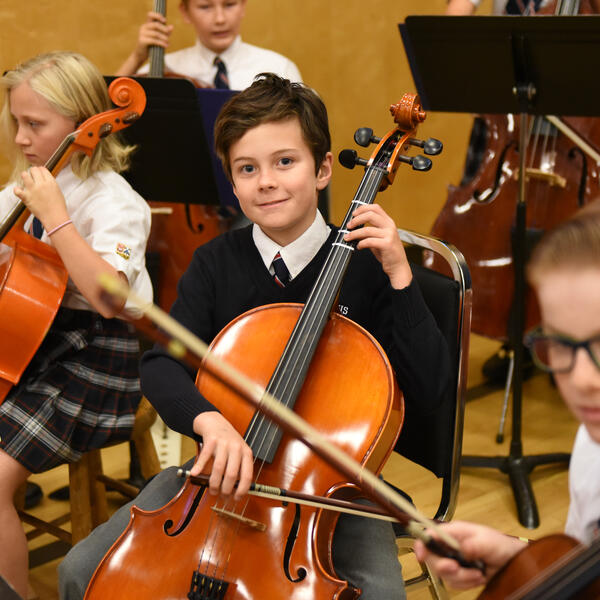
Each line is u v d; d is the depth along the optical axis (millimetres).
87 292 1501
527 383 2795
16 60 3025
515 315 2125
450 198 2547
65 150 1547
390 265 1247
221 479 1109
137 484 2105
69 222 1504
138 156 2133
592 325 708
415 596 1750
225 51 2951
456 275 1327
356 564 1174
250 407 1239
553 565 819
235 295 1402
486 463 2211
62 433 1538
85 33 3119
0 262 1576
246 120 1296
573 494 1013
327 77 3664
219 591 1060
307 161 1325
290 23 3529
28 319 1490
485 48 1938
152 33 2512
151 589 1088
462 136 3986
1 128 1763
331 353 1235
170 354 1327
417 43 2004
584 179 2410
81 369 1599
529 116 2424
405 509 945
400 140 1385
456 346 1325
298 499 1088
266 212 1322
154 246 2529
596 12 2484
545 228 2432
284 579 1062
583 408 739
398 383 1297
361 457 1144
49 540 1949
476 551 937
